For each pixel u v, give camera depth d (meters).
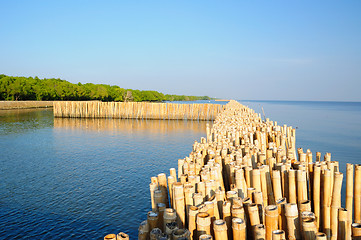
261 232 3.41
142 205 11.38
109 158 19.88
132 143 26.02
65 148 23.39
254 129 12.73
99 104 50.66
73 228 9.55
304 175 4.76
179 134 31.97
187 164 6.04
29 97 80.69
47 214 10.63
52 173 16.06
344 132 32.62
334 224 4.75
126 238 3.39
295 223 3.81
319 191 4.95
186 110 48.81
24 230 9.44
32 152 21.75
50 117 50.75
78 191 13.07
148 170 16.78
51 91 85.12
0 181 14.61
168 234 3.37
